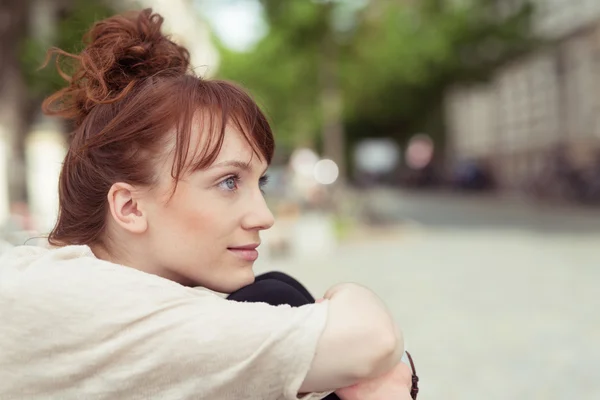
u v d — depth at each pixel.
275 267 11.06
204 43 11.55
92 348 0.97
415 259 11.69
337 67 20.41
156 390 0.96
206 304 0.97
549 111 29.09
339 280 9.60
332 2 18.92
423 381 4.99
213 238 1.05
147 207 1.05
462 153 40.69
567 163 23.45
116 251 1.09
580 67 26.70
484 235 15.13
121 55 1.14
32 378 0.99
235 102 1.06
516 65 31.69
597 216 18.47
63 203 1.12
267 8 18.77
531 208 22.73
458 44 29.92
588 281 8.84
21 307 0.99
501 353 5.65
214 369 0.94
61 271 1.01
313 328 0.94
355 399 1.00
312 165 19.19
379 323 0.96
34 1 7.09
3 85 6.68
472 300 7.84
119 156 1.05
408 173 44.09
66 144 1.24
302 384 0.95
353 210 18.84
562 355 5.54
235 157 1.04
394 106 39.88
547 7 29.08
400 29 30.17
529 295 8.04
